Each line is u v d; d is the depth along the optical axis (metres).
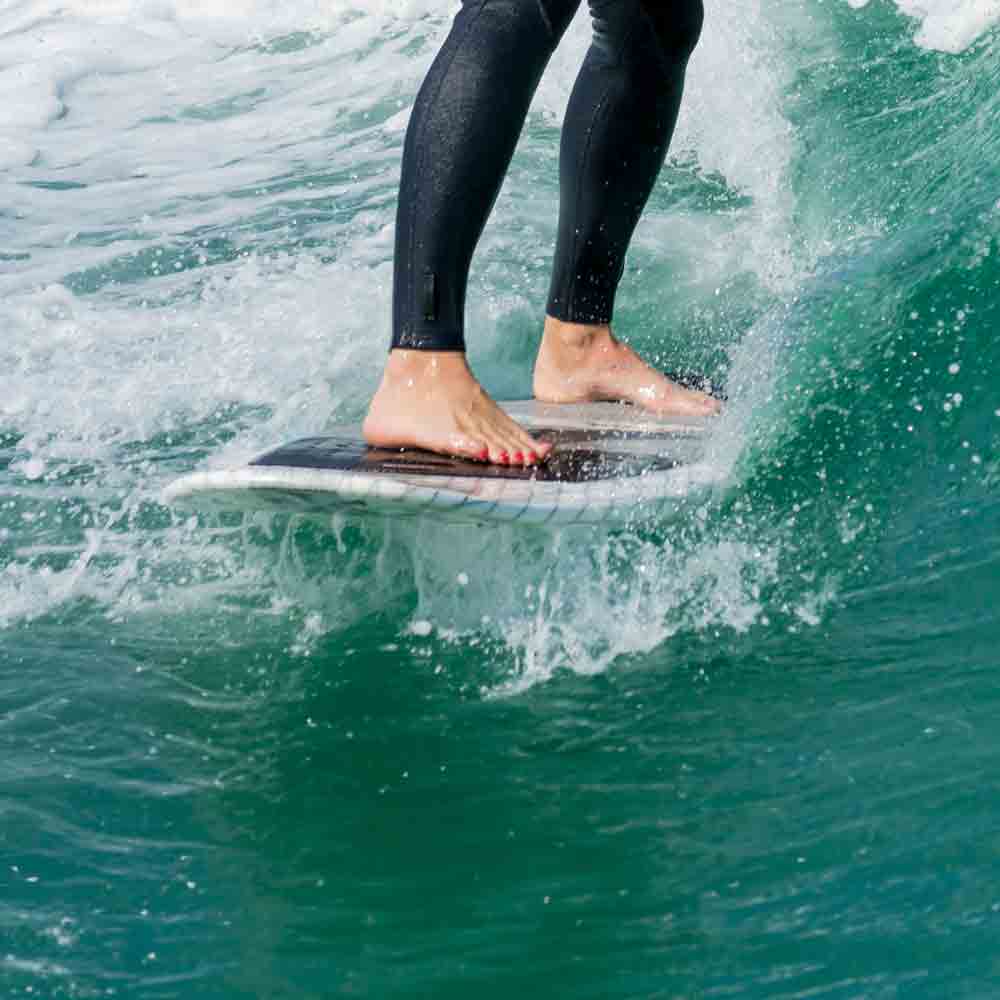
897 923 7.26
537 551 10.79
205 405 15.67
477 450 11.39
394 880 8.12
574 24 26.05
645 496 10.91
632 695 9.61
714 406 13.22
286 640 10.84
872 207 17.64
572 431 12.55
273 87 28.73
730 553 10.80
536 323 16.52
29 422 15.47
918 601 10.12
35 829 8.79
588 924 7.59
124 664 10.69
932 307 12.80
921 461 11.48
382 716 9.74
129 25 33.19
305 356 16.50
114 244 20.80
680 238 18.80
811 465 11.58
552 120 24.30
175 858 8.49
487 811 8.62
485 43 11.41
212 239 20.62
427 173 11.44
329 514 10.86
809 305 13.41
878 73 22.03
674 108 13.28
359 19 31.94
